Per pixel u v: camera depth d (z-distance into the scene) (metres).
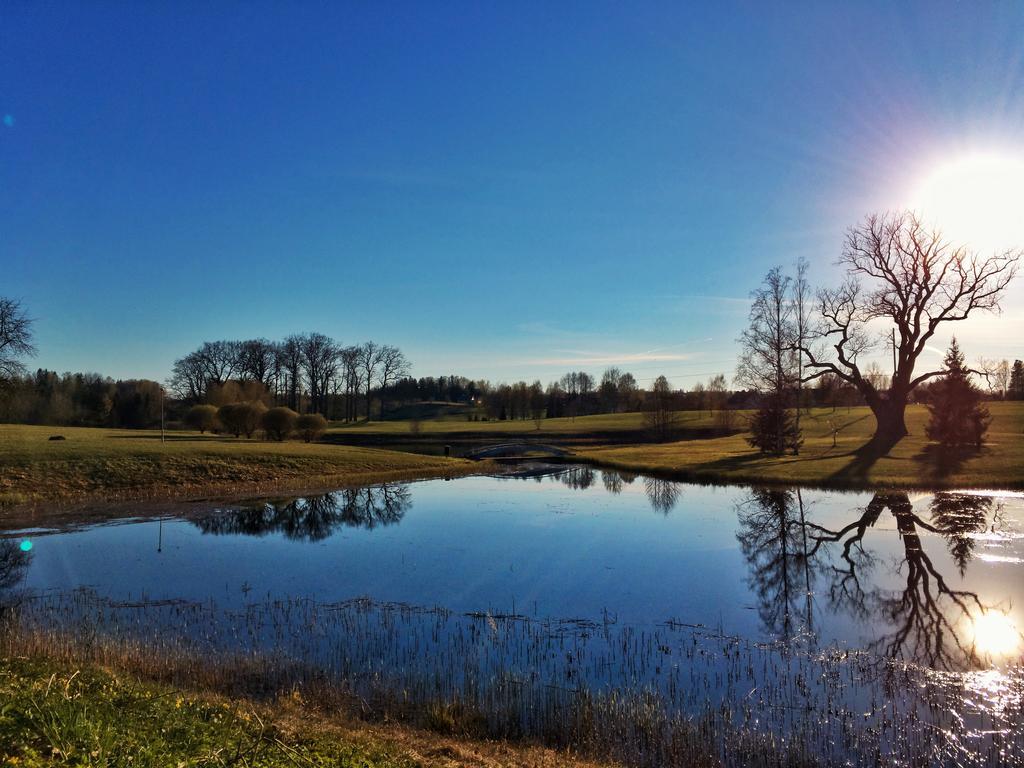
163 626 11.62
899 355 41.09
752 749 7.32
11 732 4.73
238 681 8.86
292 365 89.88
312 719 7.21
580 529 21.42
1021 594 13.52
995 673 9.59
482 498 29.17
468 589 14.34
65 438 39.66
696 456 44.88
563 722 7.81
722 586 14.65
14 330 43.03
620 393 120.94
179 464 30.59
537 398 111.88
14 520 21.94
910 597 13.48
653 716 8.02
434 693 8.69
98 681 6.84
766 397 44.25
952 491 26.09
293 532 21.00
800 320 42.09
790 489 29.23
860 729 7.85
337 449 42.78
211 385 77.56
